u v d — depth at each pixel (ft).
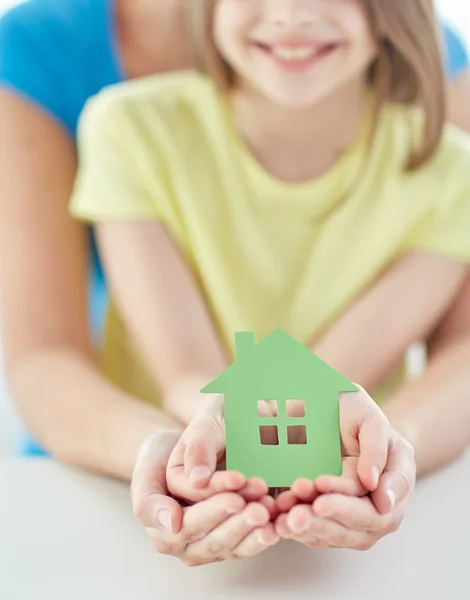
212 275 2.91
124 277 2.68
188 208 2.93
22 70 3.13
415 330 2.72
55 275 2.85
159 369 2.46
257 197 3.05
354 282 2.95
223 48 2.77
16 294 2.78
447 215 2.92
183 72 3.43
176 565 1.55
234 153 3.06
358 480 1.47
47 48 3.21
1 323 2.77
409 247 2.93
